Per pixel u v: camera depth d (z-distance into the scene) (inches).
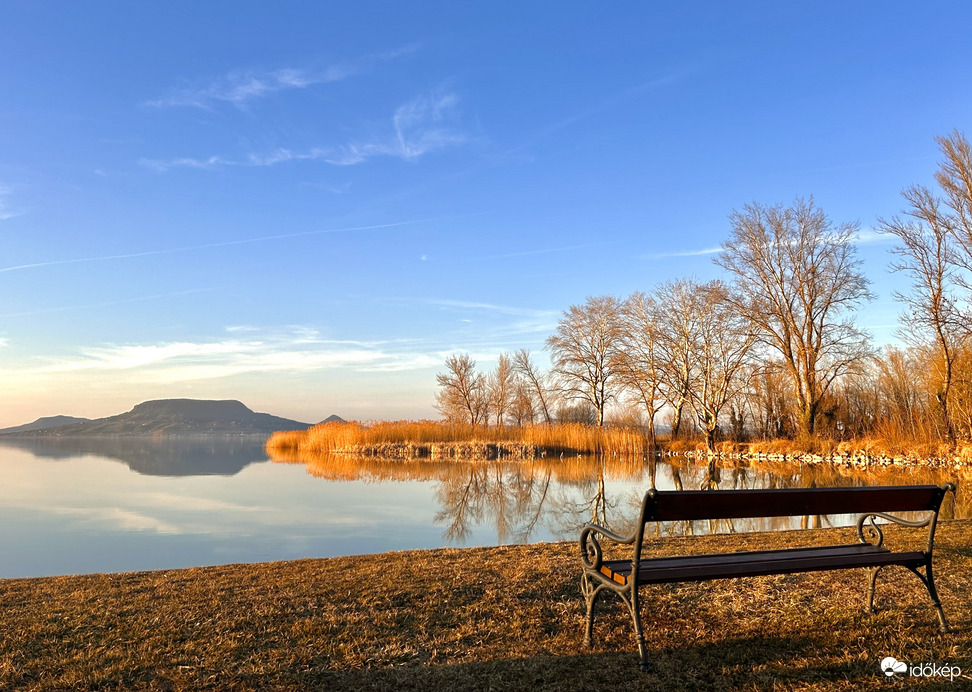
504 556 293.9
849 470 1021.2
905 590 215.0
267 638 182.2
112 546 431.2
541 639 179.5
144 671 160.2
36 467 1154.7
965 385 1068.5
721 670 153.2
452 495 730.2
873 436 1216.2
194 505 642.2
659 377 1567.4
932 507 181.9
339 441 1601.9
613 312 1830.7
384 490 780.6
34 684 153.6
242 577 258.8
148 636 184.7
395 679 153.6
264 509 611.2
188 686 151.6
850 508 172.7
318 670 159.3
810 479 879.7
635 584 157.8
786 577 232.5
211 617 201.0
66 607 215.2
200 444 2795.3
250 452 1838.1
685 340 1515.7
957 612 189.9
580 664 159.6
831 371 1305.4
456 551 314.8
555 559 279.4
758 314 1315.2
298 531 487.5
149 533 481.1
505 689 147.1
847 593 212.8
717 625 185.6
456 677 154.0
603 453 1556.3
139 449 2081.7
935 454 1038.4
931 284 1079.6
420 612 204.1
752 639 172.9
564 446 1562.5
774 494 161.6
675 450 1581.0
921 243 1077.8
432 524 520.7
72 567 370.3
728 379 1421.0
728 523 474.0
